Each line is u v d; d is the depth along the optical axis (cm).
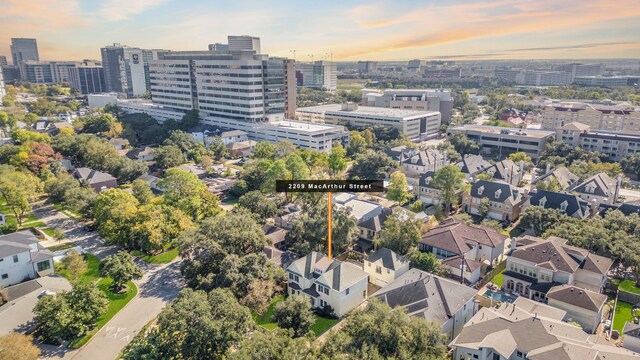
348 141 19888
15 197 10669
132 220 9369
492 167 13962
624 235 8394
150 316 7212
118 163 14375
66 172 14100
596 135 17025
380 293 6975
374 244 9444
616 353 5184
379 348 5088
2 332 6412
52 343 6544
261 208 10438
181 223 9588
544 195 10769
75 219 11519
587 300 6612
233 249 7881
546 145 17100
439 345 5212
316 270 7594
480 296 7544
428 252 8550
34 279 7856
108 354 6309
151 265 9031
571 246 8231
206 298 6216
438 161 15438
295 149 16212
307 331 6256
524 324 5769
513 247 8300
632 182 14675
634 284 7925
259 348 4984
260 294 6919
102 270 8038
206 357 5584
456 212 11794
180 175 11375
